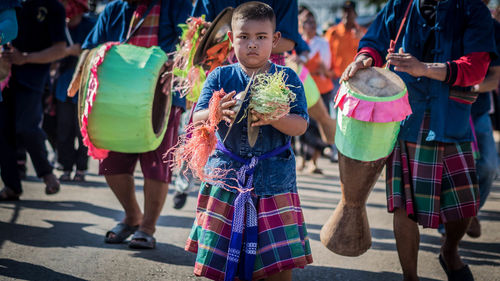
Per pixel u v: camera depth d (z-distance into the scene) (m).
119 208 5.36
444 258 3.54
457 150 3.23
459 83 3.11
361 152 3.03
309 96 5.26
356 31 8.76
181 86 3.93
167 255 3.92
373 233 4.83
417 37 3.31
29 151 5.34
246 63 2.75
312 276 3.64
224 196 2.71
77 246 4.04
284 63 3.89
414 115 3.22
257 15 2.71
